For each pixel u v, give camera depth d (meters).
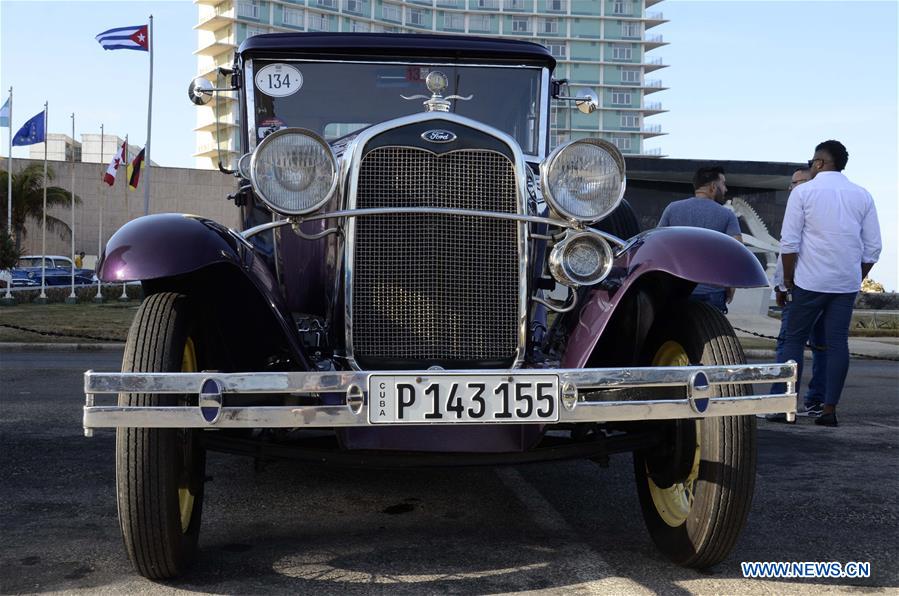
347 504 4.02
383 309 3.17
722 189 6.32
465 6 105.75
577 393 2.85
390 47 4.57
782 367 2.93
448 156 3.19
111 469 4.62
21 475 4.47
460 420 2.81
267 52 4.56
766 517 3.85
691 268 3.10
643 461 3.49
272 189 3.06
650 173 25.56
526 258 3.23
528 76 4.65
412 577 3.04
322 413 2.75
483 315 3.21
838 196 5.94
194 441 3.12
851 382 9.35
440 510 3.93
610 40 110.00
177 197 56.88
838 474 4.69
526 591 2.91
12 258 35.25
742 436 2.97
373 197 3.17
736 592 2.93
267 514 3.85
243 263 3.10
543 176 3.20
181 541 2.95
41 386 7.91
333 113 4.56
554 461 3.16
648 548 3.40
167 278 3.15
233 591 2.89
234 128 5.19
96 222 55.09
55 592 2.86
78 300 25.03
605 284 3.32
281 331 3.29
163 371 2.88
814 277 5.99
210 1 92.00
